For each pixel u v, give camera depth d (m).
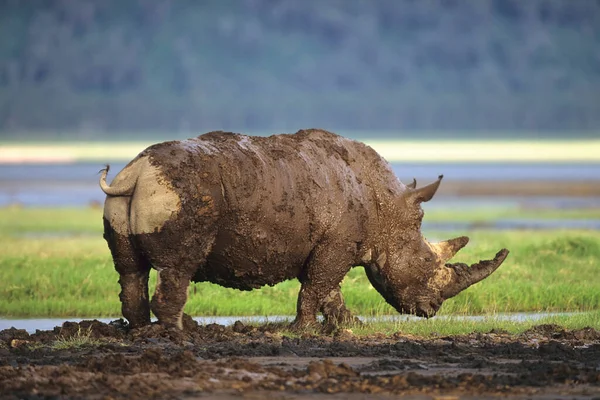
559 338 58.06
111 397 43.12
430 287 62.25
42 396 43.53
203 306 70.38
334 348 53.50
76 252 94.44
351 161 61.06
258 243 56.97
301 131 61.12
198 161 55.28
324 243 59.25
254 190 56.38
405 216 61.78
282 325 61.09
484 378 46.50
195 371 47.03
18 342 54.44
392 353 52.59
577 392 44.75
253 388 44.81
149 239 54.56
